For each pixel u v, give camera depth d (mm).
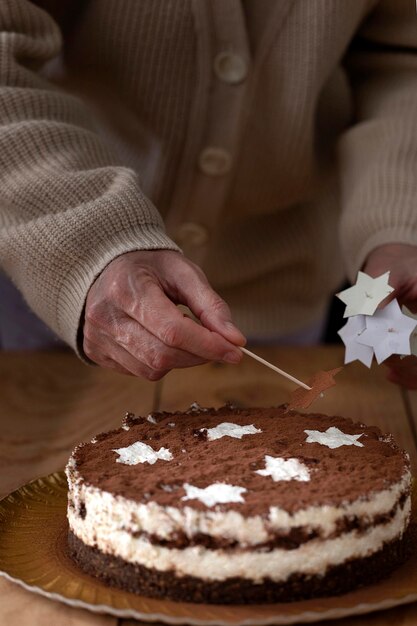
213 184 1360
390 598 887
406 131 1285
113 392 1352
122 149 1393
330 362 1445
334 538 893
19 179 1101
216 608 883
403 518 941
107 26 1273
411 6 1364
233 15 1266
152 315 994
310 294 1546
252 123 1342
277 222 1483
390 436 1015
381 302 1038
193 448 983
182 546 889
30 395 1342
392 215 1210
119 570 913
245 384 1369
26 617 896
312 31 1279
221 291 1524
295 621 859
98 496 917
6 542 982
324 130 1430
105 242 1050
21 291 1134
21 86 1175
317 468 943
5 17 1171
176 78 1298
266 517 882
